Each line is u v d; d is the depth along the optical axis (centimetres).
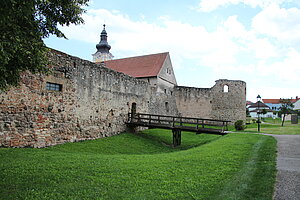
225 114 3166
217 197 456
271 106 7275
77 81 1328
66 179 575
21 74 990
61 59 1215
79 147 1185
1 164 688
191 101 3098
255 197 445
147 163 753
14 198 460
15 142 960
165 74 2744
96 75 1498
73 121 1295
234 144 1031
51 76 1148
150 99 2325
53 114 1159
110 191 501
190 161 757
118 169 670
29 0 458
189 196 469
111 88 1662
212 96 3197
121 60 3053
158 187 521
